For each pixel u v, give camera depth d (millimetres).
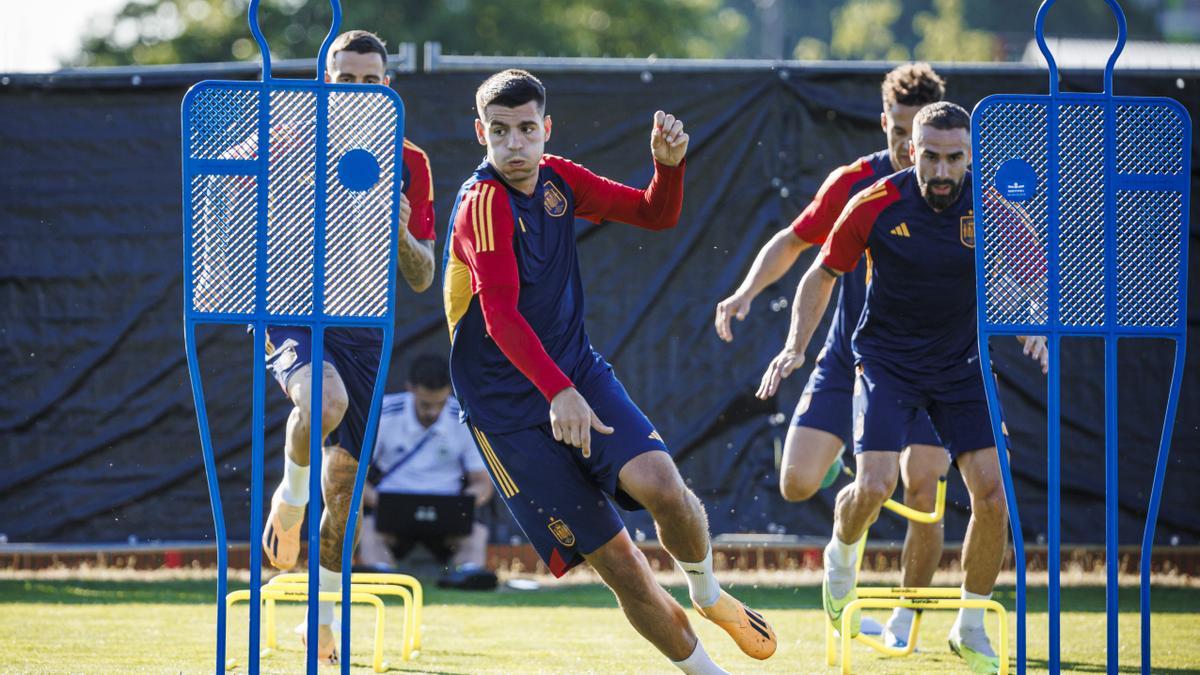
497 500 29000
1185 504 27531
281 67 27562
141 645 19234
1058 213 14023
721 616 14516
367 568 26219
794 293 27656
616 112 27766
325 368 17141
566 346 14094
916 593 17688
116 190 27719
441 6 96375
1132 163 14094
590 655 18891
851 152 27797
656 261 27859
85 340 27656
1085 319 14047
